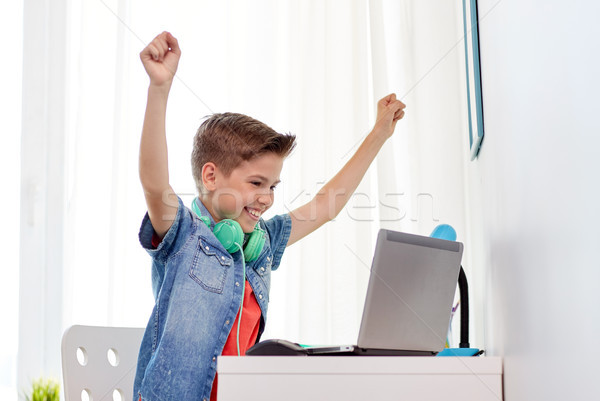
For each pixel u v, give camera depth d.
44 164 2.04
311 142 1.96
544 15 0.64
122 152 2.01
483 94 1.17
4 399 2.05
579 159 0.53
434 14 1.96
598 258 0.49
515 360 0.82
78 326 1.16
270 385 0.80
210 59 2.06
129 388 1.24
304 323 1.89
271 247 1.31
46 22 2.10
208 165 1.19
